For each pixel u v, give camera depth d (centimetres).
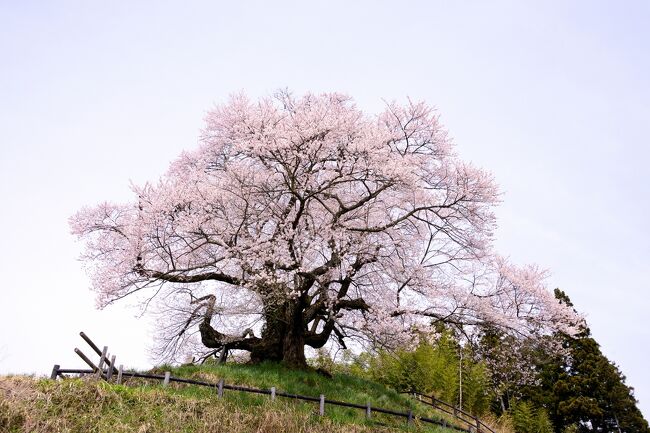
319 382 1445
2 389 920
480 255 1591
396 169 1367
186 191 1423
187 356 1670
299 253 1400
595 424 2575
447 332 2264
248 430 1003
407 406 1527
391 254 1559
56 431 851
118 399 988
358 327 1420
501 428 1952
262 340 1568
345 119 1471
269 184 1490
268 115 1498
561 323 1560
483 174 1445
